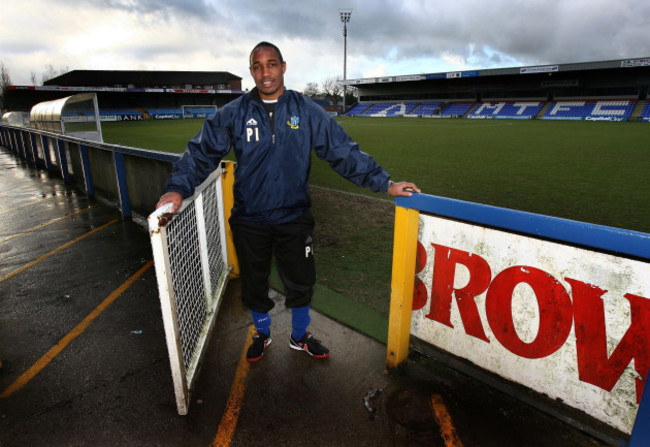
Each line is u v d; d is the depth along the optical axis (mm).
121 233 4758
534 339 1678
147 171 4695
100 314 2812
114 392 2021
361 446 1687
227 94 65438
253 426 1794
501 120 40562
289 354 2322
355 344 2414
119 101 56062
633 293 1360
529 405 1859
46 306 2938
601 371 1518
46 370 2197
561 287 1535
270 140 1781
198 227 2295
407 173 9258
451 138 19172
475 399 1940
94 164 6598
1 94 59281
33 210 5996
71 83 66125
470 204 1622
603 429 1579
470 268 1789
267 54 1680
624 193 7125
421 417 1834
